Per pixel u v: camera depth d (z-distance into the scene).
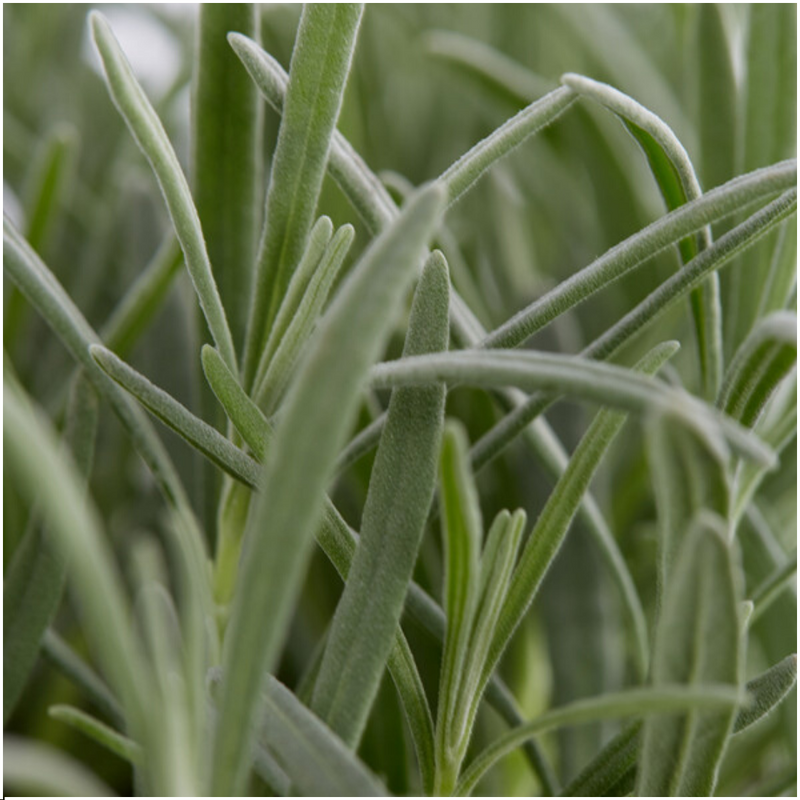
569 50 0.52
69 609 0.34
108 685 0.32
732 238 0.26
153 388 0.26
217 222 0.30
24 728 0.33
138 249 0.36
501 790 0.33
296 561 0.23
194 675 0.24
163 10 0.56
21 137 0.48
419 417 0.26
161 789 0.24
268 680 0.25
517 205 0.46
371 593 0.25
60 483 0.23
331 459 0.23
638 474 0.35
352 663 0.25
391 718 0.30
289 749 0.24
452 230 0.43
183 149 0.57
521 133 0.27
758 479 0.29
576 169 0.44
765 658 0.32
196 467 0.32
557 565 0.33
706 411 0.24
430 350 0.26
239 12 0.29
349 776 0.24
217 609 0.28
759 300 0.31
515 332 0.26
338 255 0.27
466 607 0.25
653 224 0.26
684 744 0.25
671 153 0.26
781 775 0.30
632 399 0.24
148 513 0.35
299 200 0.27
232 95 0.29
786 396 0.30
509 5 0.53
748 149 0.32
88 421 0.29
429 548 0.33
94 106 0.50
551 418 0.34
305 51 0.27
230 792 0.23
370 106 0.46
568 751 0.32
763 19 0.31
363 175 0.28
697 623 0.24
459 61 0.39
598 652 0.33
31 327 0.37
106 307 0.41
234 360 0.27
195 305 0.31
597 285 0.26
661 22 0.54
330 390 0.23
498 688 0.29
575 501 0.26
